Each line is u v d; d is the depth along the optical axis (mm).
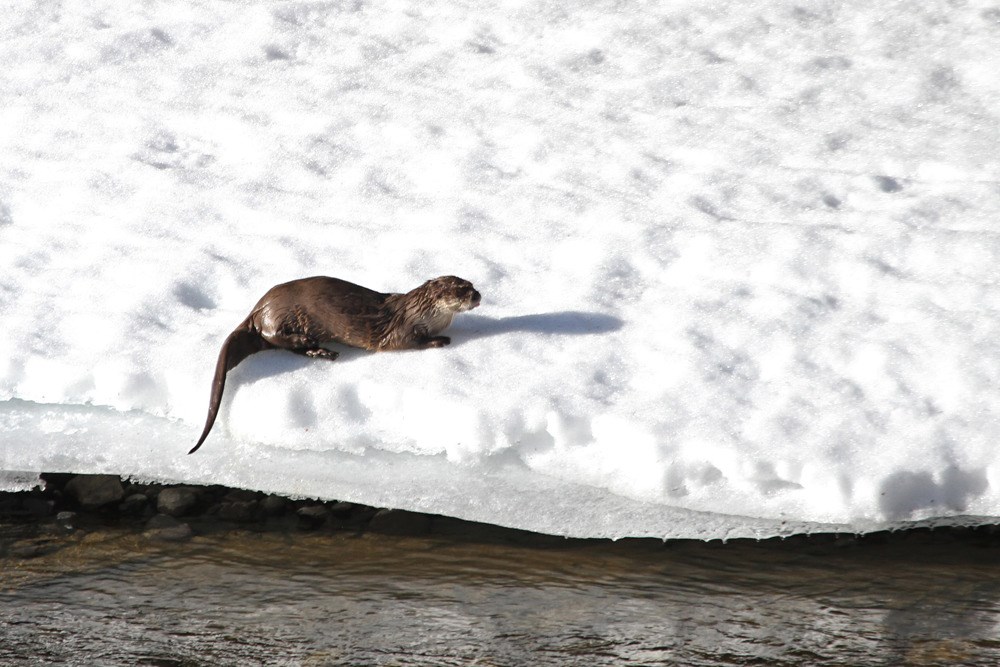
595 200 22359
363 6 31547
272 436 16453
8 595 14406
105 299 19156
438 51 29234
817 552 15070
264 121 26094
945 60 26969
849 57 27609
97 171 23906
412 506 15977
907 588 14234
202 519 16172
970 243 19844
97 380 17094
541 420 15977
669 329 18000
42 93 27406
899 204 21562
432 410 16188
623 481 15648
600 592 14406
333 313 17062
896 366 16828
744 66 27562
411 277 19844
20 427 17000
